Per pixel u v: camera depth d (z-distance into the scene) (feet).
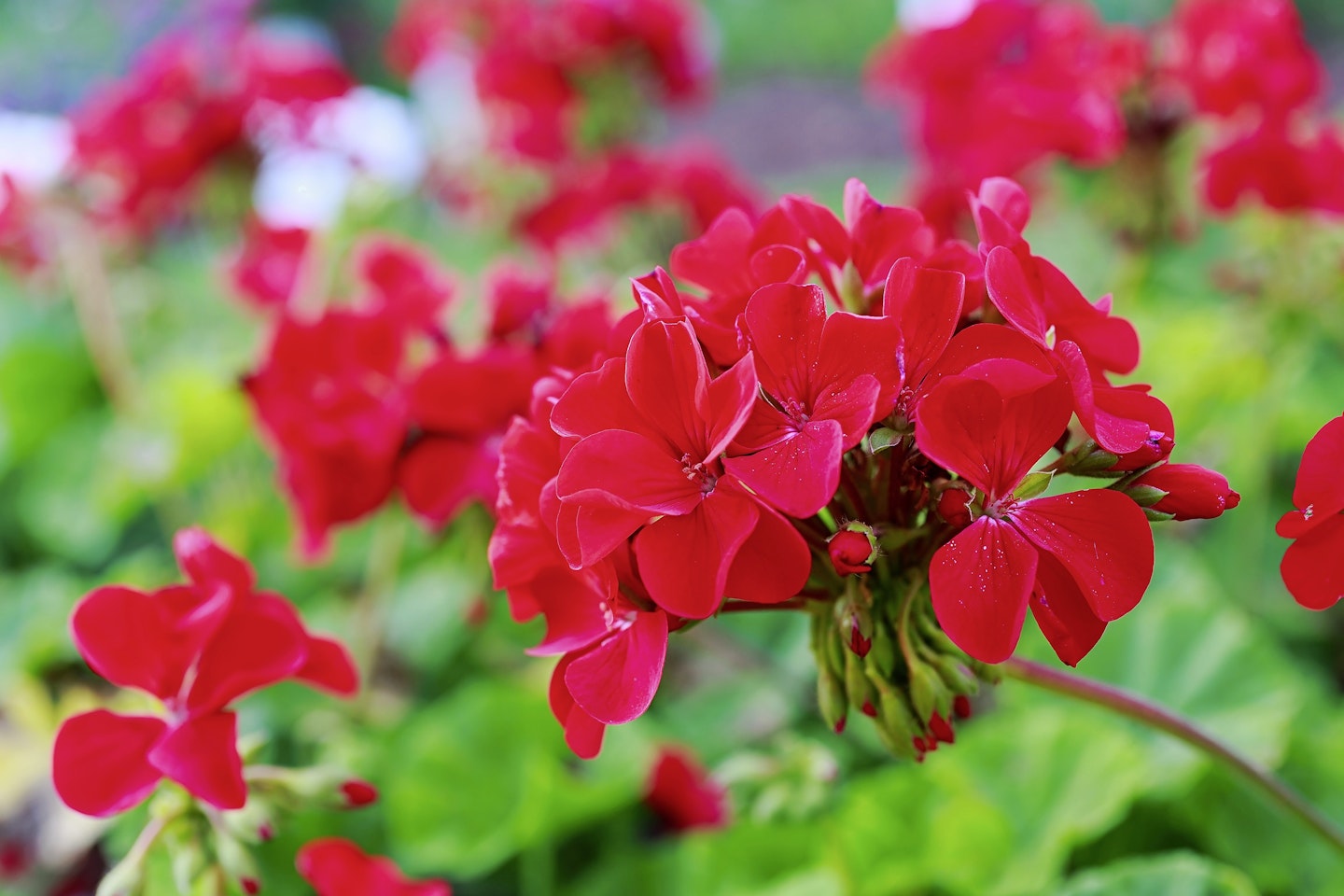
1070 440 1.60
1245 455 2.86
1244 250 2.68
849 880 2.08
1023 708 2.46
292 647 1.72
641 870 2.31
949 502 1.51
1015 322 1.49
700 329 1.53
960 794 2.12
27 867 2.57
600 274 3.35
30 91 5.40
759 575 1.49
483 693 2.55
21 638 2.96
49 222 3.42
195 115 3.25
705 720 2.67
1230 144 2.50
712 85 3.97
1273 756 2.21
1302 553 1.54
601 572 1.53
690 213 3.11
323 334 2.05
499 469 1.60
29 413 3.67
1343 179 2.42
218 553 1.73
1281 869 2.13
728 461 1.49
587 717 1.56
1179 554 2.77
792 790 1.94
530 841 2.32
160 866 1.99
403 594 2.93
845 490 1.55
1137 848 2.27
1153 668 2.48
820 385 1.51
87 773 1.68
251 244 3.25
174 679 1.70
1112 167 2.90
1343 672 2.79
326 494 2.04
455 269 4.41
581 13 3.38
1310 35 8.77
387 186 2.75
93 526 3.39
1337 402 3.04
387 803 2.46
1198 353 2.99
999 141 2.74
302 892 2.28
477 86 3.61
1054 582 1.52
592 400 1.53
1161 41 2.84
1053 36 2.93
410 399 1.99
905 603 1.55
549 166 3.49
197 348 3.86
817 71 10.50
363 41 9.52
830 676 1.61
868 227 1.59
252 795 1.73
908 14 3.38
